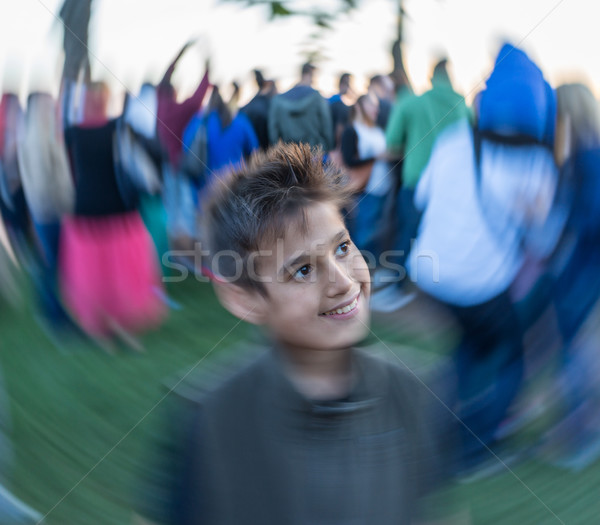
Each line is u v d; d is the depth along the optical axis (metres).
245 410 0.90
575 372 2.01
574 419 1.90
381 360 0.95
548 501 1.67
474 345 2.11
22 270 2.75
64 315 2.63
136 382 2.24
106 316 2.66
